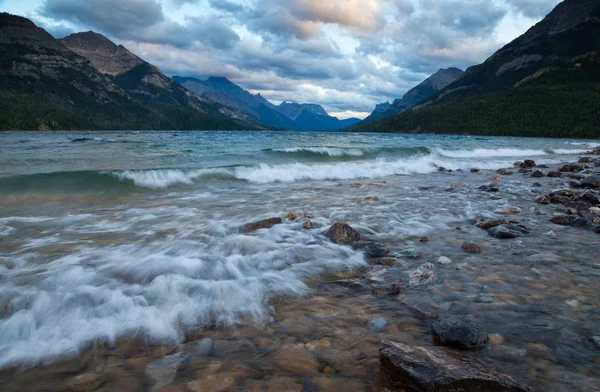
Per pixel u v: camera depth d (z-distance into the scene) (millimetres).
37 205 7727
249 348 2537
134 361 2365
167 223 6410
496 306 3203
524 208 8062
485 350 2477
